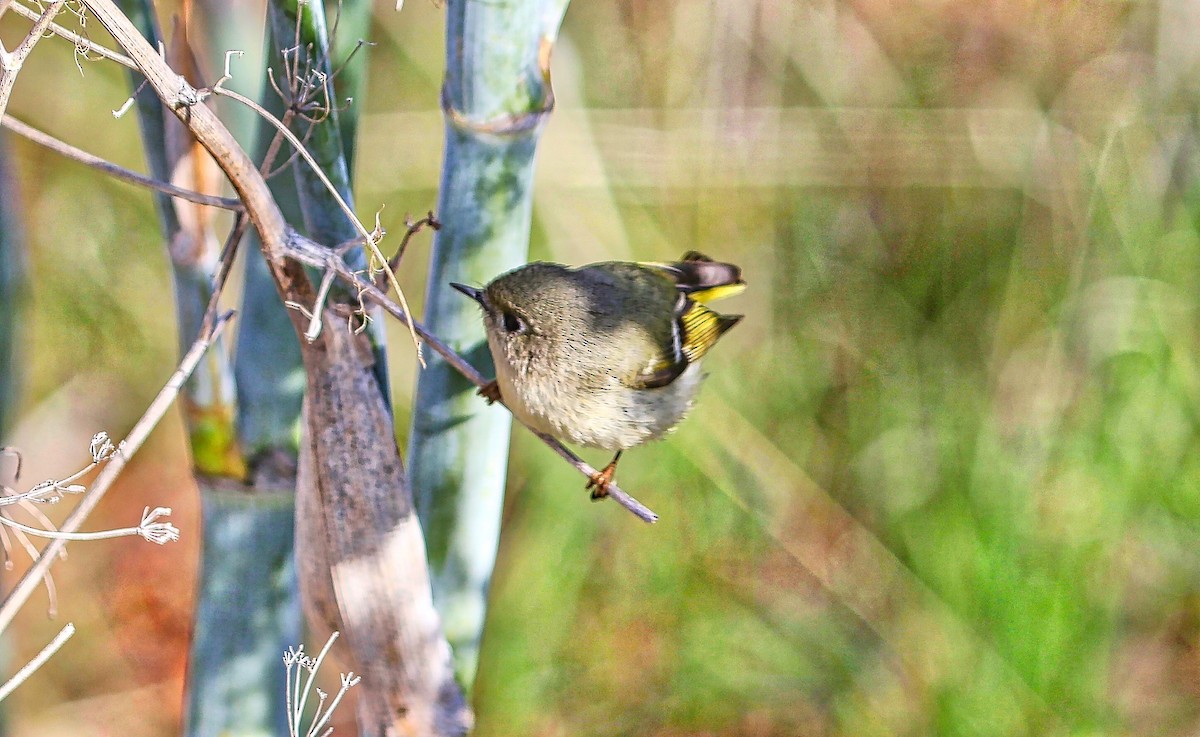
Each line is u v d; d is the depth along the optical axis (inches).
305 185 205.0
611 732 218.4
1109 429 228.7
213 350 206.1
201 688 207.3
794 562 227.8
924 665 218.5
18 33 216.5
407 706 206.1
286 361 206.4
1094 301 235.3
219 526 206.8
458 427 206.7
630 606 220.2
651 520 206.8
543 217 219.1
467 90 206.1
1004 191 249.3
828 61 248.1
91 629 218.5
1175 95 243.8
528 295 208.5
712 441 230.4
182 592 220.8
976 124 243.3
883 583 221.9
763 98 242.1
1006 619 218.2
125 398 222.1
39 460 217.9
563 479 219.0
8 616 203.0
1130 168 242.2
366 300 205.2
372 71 229.0
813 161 234.7
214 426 206.4
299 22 204.5
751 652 219.3
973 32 258.7
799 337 247.8
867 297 249.0
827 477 238.2
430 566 207.0
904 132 239.9
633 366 210.1
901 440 235.9
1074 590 218.5
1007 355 239.8
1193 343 235.3
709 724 218.7
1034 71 258.7
